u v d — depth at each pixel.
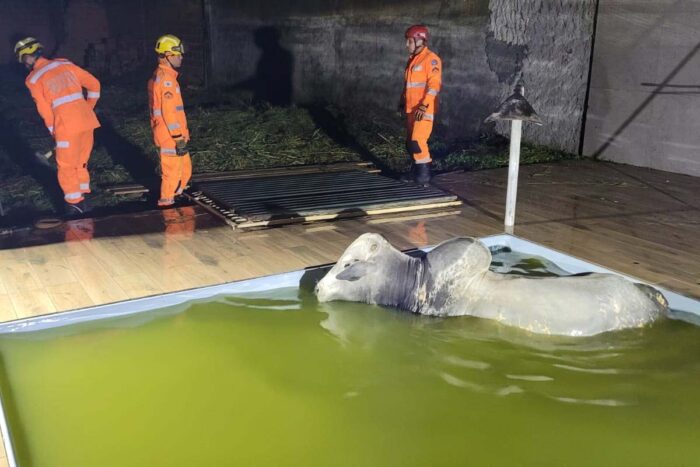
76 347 3.88
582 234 6.11
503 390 3.39
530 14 10.13
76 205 6.59
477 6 10.58
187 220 6.43
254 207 6.65
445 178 8.58
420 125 7.56
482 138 10.93
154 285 4.78
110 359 3.74
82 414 3.19
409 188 7.60
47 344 3.92
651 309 4.20
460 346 3.87
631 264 5.29
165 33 16.94
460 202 7.15
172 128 6.53
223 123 11.44
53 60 6.30
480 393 3.36
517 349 3.83
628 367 3.62
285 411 3.21
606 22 9.48
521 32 10.27
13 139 10.27
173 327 4.15
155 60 17.17
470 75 10.98
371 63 12.15
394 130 11.23
